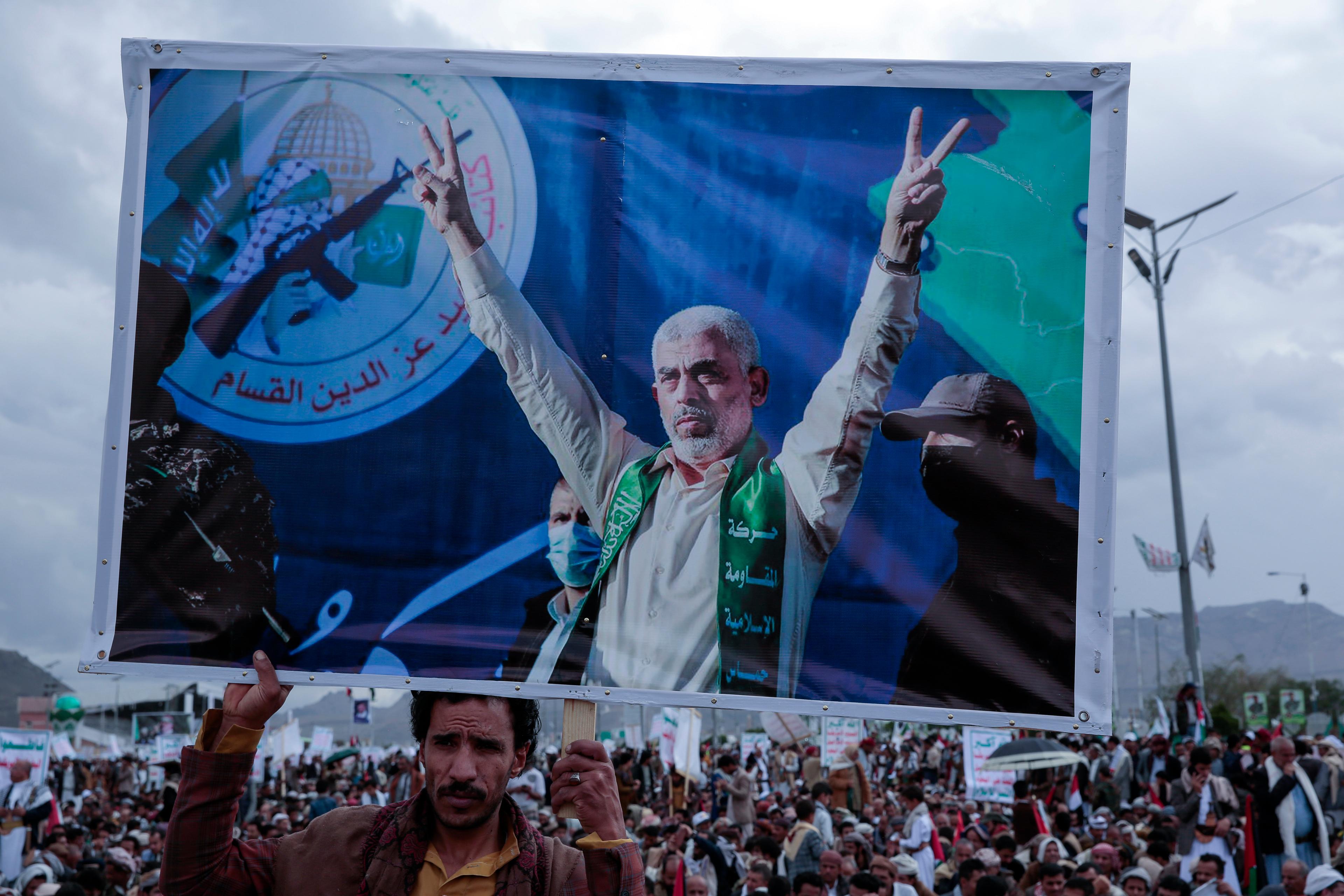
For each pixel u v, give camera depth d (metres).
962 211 3.94
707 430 3.88
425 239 3.98
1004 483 3.82
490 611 3.83
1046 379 3.86
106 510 3.85
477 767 3.00
